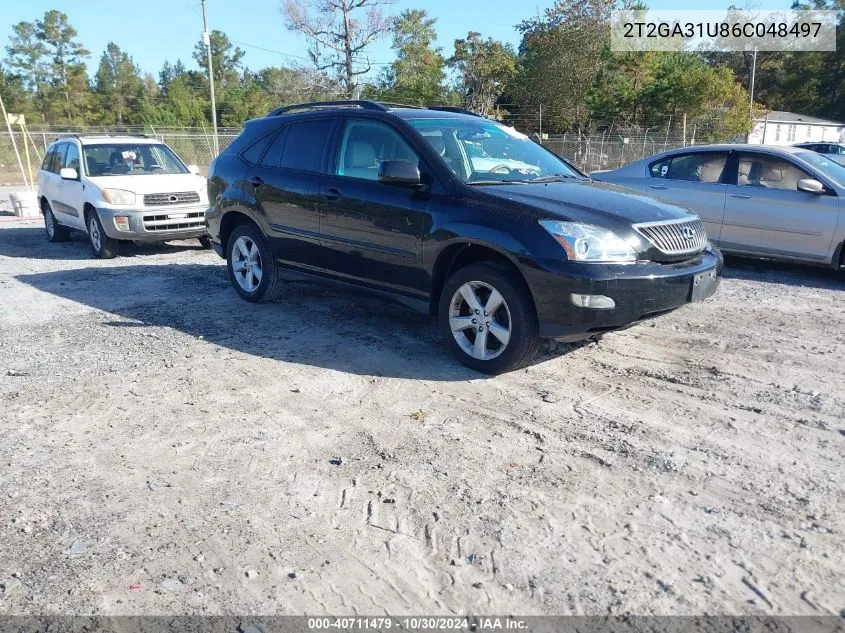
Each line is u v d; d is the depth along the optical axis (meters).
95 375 5.10
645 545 2.91
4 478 3.60
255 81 75.88
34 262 10.02
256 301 7.05
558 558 2.84
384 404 4.47
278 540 3.02
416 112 5.82
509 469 3.58
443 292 5.09
